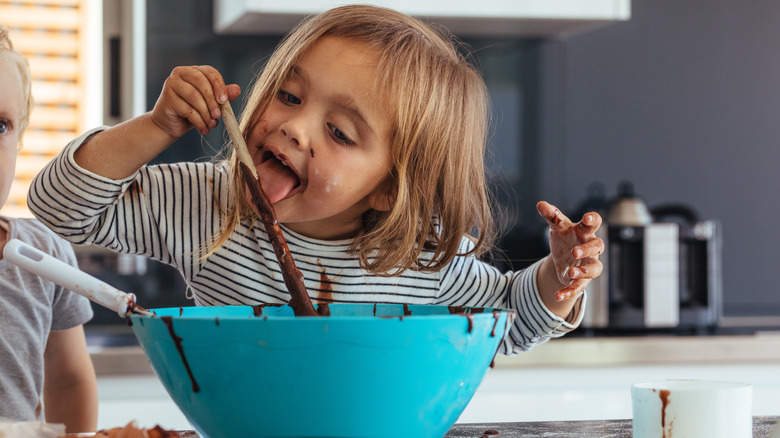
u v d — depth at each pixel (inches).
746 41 107.6
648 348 81.4
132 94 90.4
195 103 29.2
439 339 21.4
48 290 39.3
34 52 91.9
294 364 20.6
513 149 103.8
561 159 104.5
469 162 39.8
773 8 108.2
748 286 106.8
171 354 21.7
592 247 31.0
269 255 35.7
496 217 81.9
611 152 105.4
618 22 105.4
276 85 33.8
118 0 90.5
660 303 87.1
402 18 38.8
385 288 37.3
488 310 26.6
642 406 25.2
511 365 79.1
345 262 36.6
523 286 36.5
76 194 30.0
